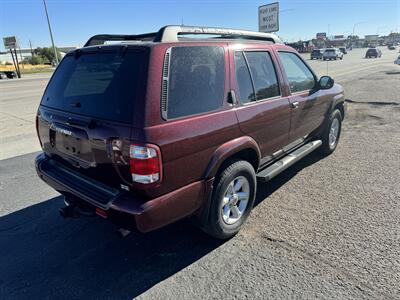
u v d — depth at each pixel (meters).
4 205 4.05
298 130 4.35
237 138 3.06
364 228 3.32
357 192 4.15
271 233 3.28
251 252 2.99
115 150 2.41
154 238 3.28
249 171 3.25
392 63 33.94
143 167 2.31
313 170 4.94
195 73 2.69
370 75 19.98
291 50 4.26
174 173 2.49
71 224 3.59
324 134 5.27
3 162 5.70
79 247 3.18
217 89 2.88
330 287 2.52
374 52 48.81
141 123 2.30
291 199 4.01
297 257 2.89
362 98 11.32
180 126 2.49
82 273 2.80
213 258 2.94
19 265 2.93
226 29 3.35
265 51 3.65
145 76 2.36
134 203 2.43
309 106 4.46
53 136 3.16
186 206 2.65
